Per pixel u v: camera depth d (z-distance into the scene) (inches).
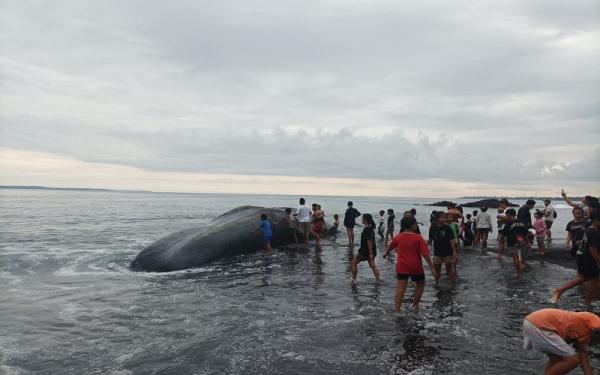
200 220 1322.6
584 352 174.6
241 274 466.9
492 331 271.1
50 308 328.2
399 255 317.4
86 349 244.1
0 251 610.2
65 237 811.4
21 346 249.1
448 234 395.2
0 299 355.3
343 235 879.1
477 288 391.2
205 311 318.3
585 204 462.9
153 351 240.2
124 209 2186.3
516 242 446.3
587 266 314.7
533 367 216.2
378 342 251.8
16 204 2583.7
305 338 258.7
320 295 367.6
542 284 407.8
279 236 705.6
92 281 432.5
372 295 366.9
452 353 235.0
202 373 211.6
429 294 368.5
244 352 237.3
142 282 427.2
